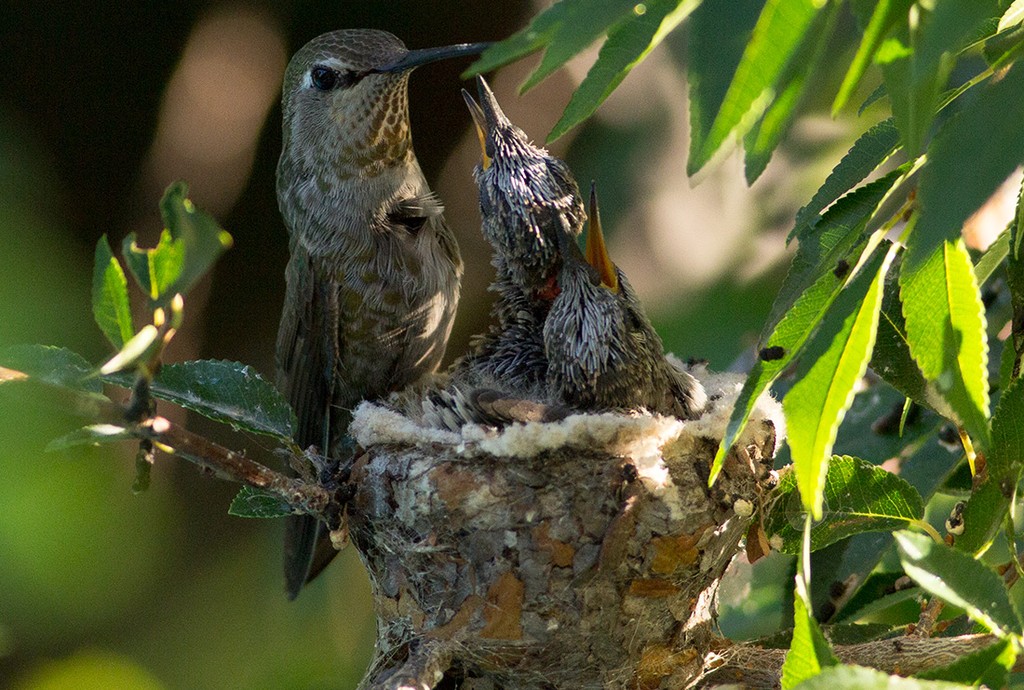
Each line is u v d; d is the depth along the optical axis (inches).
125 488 311.9
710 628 194.7
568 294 222.5
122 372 167.9
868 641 183.5
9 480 238.2
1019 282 169.8
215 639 374.9
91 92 391.2
